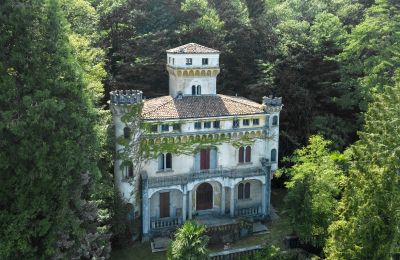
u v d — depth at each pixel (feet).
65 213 109.09
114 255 154.61
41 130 106.93
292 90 221.05
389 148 108.58
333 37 239.30
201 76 185.68
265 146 183.62
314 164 159.43
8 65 107.34
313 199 151.12
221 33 247.09
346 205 119.14
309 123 221.25
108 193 148.66
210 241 163.22
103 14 251.80
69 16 211.61
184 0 260.42
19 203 104.27
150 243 163.84
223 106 179.52
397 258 118.21
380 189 105.91
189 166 173.99
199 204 181.47
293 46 237.04
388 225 107.14
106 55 243.81
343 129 213.87
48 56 111.96
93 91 165.58
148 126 163.53
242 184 185.47
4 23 106.63
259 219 182.60
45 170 104.22
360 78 211.00
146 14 254.47
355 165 116.88
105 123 159.94
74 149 110.52
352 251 112.16
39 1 110.83
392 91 117.91
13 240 100.07
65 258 111.04
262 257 148.25
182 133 168.86
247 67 244.63
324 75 229.45
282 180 217.36
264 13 295.89
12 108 104.63
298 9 339.36
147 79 230.89
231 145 178.09
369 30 209.05
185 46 189.47
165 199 175.32
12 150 104.63
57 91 111.24
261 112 179.83
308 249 159.63
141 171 167.73
